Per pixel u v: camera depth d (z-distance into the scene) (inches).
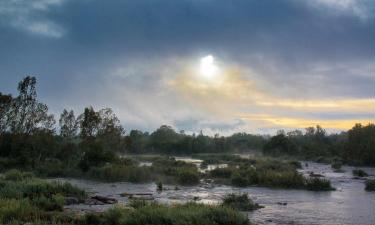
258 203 1238.9
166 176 2004.2
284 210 1103.6
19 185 1176.8
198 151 6161.4
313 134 6712.6
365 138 4178.2
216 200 1278.3
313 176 2273.6
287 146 5142.7
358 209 1131.9
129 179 1924.2
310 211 1091.3
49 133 2699.3
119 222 802.8
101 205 1101.7
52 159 2559.1
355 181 2030.0
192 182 1849.2
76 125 3002.0
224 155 5083.7
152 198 1291.8
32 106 2726.4
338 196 1433.3
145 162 3459.6
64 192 1228.5
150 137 7253.9
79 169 2198.6
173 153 6063.0
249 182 1787.6
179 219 748.6
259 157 4466.0
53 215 874.1
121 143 3169.3
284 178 1727.4
